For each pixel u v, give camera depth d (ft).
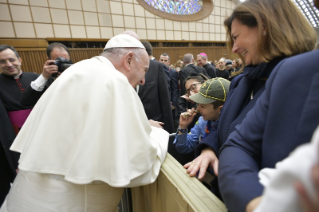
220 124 2.14
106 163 1.82
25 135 2.38
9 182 4.79
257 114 1.28
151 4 25.43
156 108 5.44
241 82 2.09
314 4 1.16
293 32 1.54
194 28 29.55
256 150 1.26
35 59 17.99
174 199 1.94
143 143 1.93
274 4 1.58
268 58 1.63
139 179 2.03
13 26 16.88
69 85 2.01
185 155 3.75
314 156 0.40
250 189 0.99
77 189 1.94
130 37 2.72
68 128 1.91
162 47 26.91
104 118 1.89
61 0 19.08
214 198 1.61
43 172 1.82
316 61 0.99
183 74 8.37
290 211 0.44
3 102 4.94
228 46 2.26
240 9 1.71
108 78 2.03
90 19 20.98
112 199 2.18
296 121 0.98
